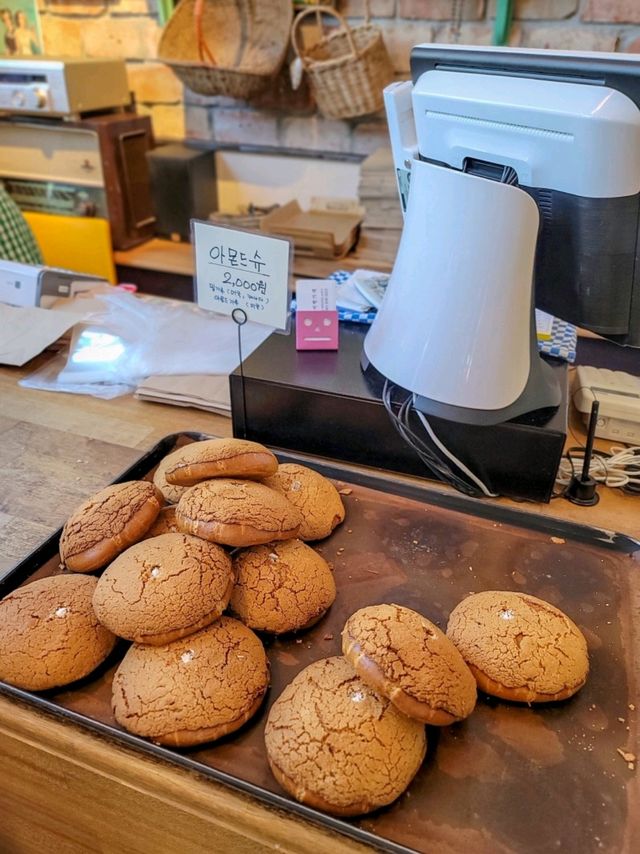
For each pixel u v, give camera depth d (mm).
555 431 729
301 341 896
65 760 515
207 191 2207
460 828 446
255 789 459
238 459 619
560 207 659
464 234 680
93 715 516
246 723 510
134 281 2154
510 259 677
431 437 767
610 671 559
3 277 1276
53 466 854
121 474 742
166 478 635
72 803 557
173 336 1134
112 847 576
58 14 2178
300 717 473
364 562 660
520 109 620
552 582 640
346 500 740
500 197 646
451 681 477
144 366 1056
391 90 784
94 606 537
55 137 2016
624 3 1637
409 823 449
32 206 2166
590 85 584
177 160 2057
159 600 512
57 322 1168
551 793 469
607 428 904
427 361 740
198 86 1891
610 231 637
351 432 822
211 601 527
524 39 1762
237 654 525
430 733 508
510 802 462
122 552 589
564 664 528
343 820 447
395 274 777
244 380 837
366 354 838
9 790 598
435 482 812
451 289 706
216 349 1095
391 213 1846
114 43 2166
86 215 2090
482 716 522
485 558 667
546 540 689
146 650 520
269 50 1933
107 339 1147
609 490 821
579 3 1675
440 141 731
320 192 2152
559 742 503
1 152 2109
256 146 2164
